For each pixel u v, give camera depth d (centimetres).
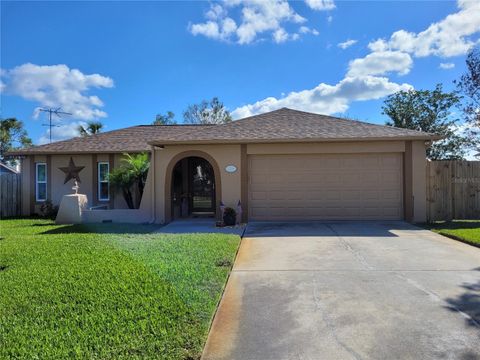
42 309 428
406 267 631
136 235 931
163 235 927
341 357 332
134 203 1530
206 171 1540
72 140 1775
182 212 1464
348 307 448
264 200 1239
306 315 427
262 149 1223
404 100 2866
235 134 1254
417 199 1191
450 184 1202
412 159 1195
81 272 571
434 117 2777
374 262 667
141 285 509
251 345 357
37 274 564
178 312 418
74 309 427
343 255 721
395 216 1216
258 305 461
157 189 1253
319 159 1230
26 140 3422
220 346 356
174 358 320
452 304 454
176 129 1875
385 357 330
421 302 461
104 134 1847
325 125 1320
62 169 1645
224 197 1230
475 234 890
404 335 372
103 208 1501
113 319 398
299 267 639
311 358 332
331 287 526
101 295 470
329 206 1227
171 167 1250
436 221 1189
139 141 1703
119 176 1432
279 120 1405
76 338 354
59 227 1152
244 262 679
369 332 380
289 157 1236
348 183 1224
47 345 340
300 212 1233
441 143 2655
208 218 1360
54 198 1647
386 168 1216
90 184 1631
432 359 325
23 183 1653
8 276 557
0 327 380
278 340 367
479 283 538
